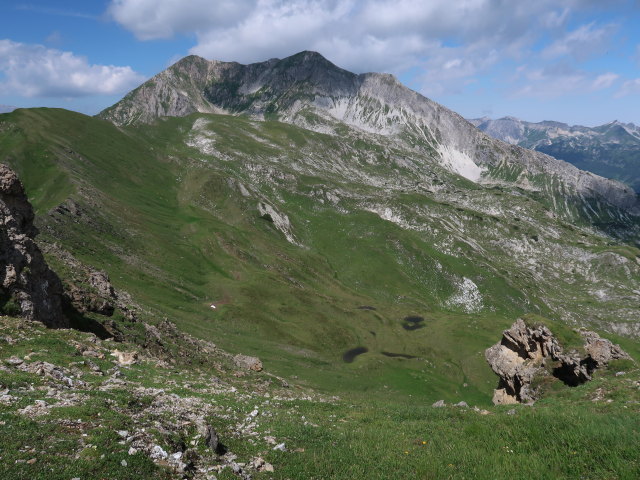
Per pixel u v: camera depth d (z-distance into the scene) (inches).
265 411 1074.7
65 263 2273.6
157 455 653.9
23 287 1411.2
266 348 3973.9
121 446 639.8
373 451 872.9
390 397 3693.4
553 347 2137.1
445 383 4522.6
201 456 727.1
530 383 2151.8
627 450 730.2
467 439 940.6
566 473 725.3
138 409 821.9
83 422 682.8
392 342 5442.9
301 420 1050.7
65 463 569.6
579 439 807.1
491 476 736.3
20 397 738.8
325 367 4114.2
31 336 1216.2
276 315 5191.9
